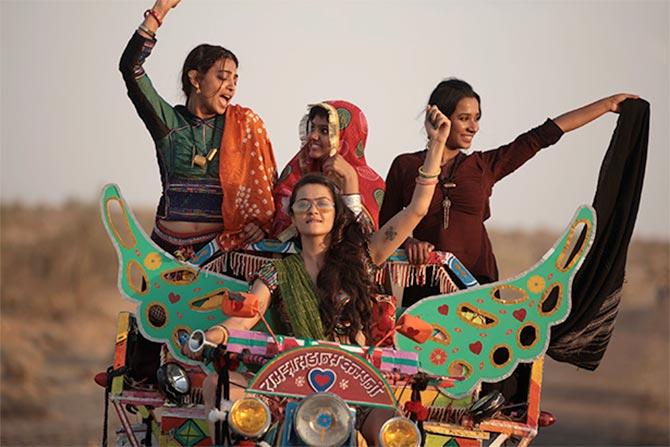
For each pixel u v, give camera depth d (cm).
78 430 3891
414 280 1809
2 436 3706
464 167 1945
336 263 1650
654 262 8375
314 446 1455
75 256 7688
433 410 1727
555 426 4450
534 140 1970
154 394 1744
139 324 1703
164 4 1867
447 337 1723
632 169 1955
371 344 1677
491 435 1797
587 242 1733
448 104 1948
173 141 1881
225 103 1892
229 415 1475
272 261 1670
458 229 1925
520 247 9931
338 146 1825
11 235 8875
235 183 1855
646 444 4266
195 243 1866
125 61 1855
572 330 1920
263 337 1549
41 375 4903
